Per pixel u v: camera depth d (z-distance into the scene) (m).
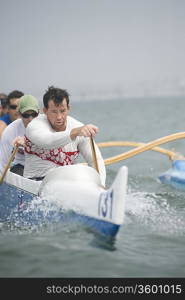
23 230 9.86
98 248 8.63
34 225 10.18
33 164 11.08
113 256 8.34
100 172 11.15
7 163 11.41
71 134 9.98
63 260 8.10
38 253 8.38
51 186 10.14
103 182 11.01
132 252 8.61
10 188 11.27
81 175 9.91
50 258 8.18
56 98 10.38
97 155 11.38
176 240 9.39
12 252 8.45
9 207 11.17
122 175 8.38
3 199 11.44
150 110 102.62
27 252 8.43
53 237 9.18
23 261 8.07
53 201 9.94
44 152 10.92
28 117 11.73
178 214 11.27
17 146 10.98
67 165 10.26
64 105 10.47
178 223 10.53
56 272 7.67
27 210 10.52
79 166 10.14
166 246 9.03
